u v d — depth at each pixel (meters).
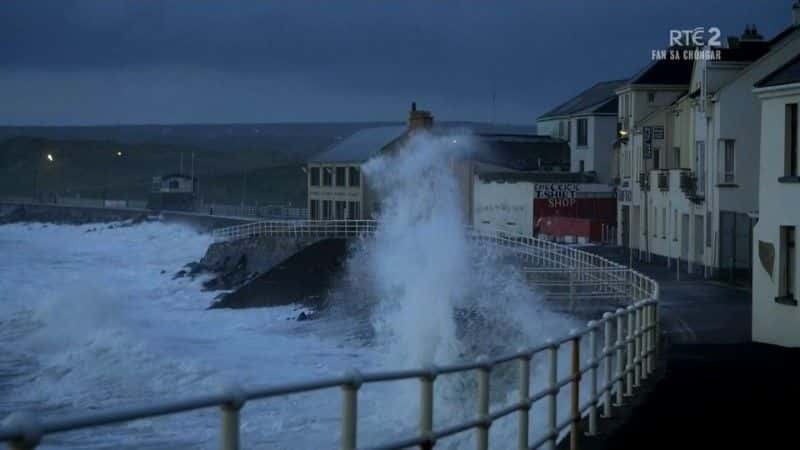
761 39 48.03
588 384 17.94
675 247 49.12
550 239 62.28
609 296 37.09
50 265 80.12
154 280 66.69
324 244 56.16
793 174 23.77
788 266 24.11
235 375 29.64
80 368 31.25
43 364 32.53
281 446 16.72
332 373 30.50
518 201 64.56
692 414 14.48
